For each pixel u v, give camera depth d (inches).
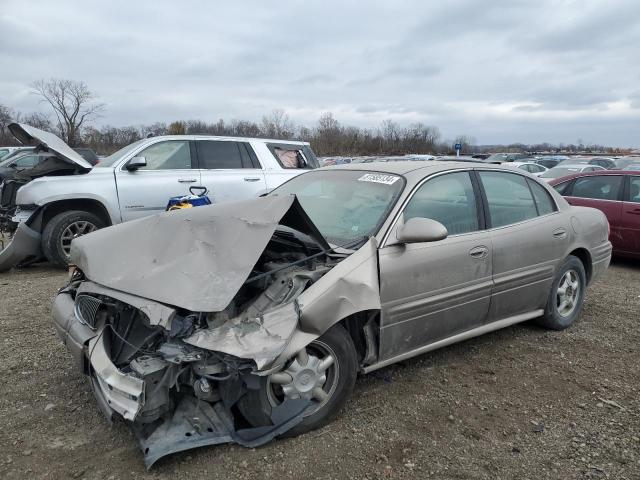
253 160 339.0
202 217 133.3
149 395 107.0
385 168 167.5
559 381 155.6
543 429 129.4
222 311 114.2
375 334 136.5
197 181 315.6
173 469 109.7
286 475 108.6
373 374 155.9
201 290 110.9
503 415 135.6
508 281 167.9
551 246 183.5
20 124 297.0
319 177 180.2
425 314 144.9
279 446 118.0
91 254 129.6
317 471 110.2
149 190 303.1
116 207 295.0
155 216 139.6
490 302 163.6
